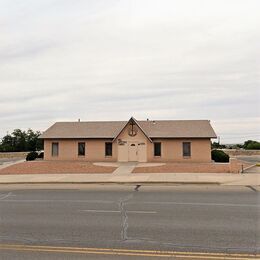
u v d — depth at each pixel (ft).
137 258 23.81
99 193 59.62
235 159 149.07
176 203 47.39
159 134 134.51
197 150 132.36
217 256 24.21
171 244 27.17
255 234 30.04
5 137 236.43
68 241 28.40
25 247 26.81
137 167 108.17
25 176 89.51
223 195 55.26
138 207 44.57
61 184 75.66
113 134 136.98
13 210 43.57
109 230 32.04
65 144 138.82
